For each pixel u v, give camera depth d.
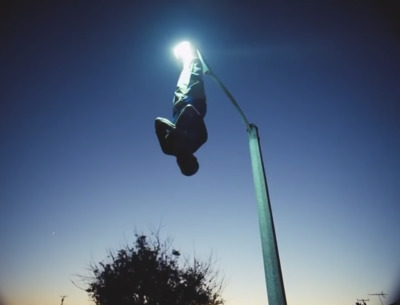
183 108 2.44
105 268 15.98
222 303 16.11
